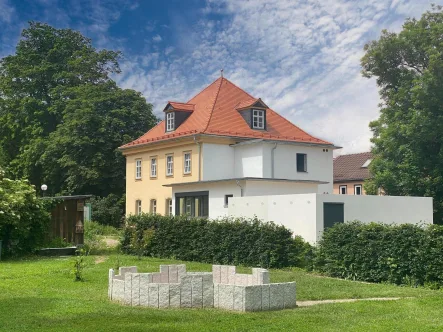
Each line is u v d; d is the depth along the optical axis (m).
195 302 11.96
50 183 55.25
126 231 27.92
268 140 37.25
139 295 12.18
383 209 25.38
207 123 39.34
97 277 17.39
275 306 11.86
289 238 21.34
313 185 33.03
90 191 52.56
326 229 20.56
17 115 58.91
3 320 10.51
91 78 59.56
